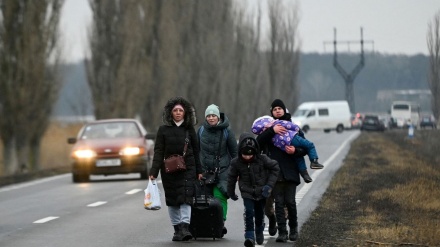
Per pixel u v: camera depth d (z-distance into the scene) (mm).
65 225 44719
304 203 53812
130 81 131625
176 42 141750
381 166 85750
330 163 96062
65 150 121000
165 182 38281
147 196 38594
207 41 159375
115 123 81562
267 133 37469
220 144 39062
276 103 38406
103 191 66562
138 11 133250
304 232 38875
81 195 63375
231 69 170750
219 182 39000
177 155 38406
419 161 90562
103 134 80062
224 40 166625
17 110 97188
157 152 38656
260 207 36250
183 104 38875
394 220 44125
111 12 131250
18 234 41406
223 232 39531
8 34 96812
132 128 80812
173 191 38250
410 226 41562
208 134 39125
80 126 149625
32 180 82438
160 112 139750
